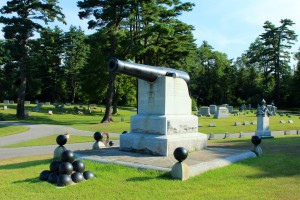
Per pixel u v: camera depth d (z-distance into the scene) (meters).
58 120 46.97
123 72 11.03
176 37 47.12
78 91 82.12
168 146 11.30
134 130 12.58
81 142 23.89
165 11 43.38
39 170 10.01
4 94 71.62
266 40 88.44
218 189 7.55
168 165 9.71
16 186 8.01
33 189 7.71
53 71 80.25
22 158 14.63
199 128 34.88
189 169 8.84
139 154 11.66
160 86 12.12
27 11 45.06
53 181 8.32
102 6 40.34
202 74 96.81
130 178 8.57
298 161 11.00
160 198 6.91
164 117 11.73
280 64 88.25
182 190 7.48
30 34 46.00
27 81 57.03
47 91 84.56
